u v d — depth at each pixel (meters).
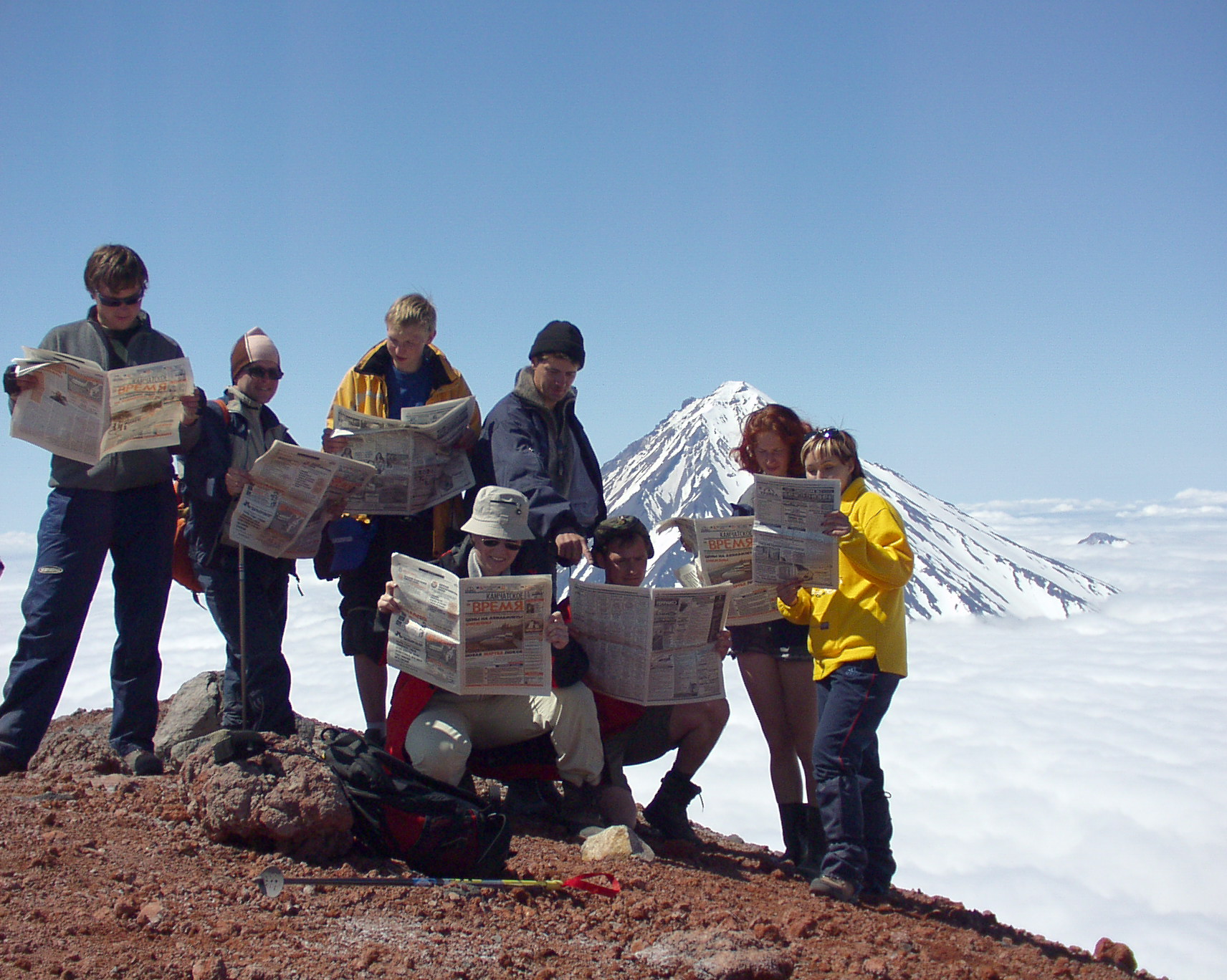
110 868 3.71
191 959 3.08
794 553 4.66
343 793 4.20
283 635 5.31
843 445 4.90
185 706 5.84
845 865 4.59
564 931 3.72
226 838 4.10
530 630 4.58
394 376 5.87
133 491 5.09
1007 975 4.04
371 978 3.11
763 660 5.29
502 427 5.52
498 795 5.61
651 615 4.86
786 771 5.30
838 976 3.67
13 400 4.49
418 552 5.69
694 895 4.29
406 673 4.89
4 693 4.95
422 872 4.17
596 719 5.00
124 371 4.58
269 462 4.82
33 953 2.99
